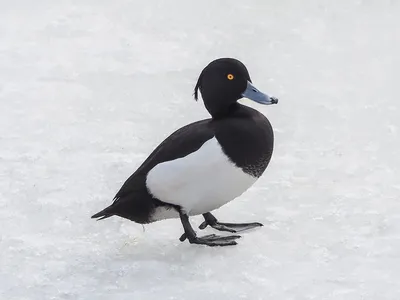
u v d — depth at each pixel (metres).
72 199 10.95
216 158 8.84
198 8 19.61
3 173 11.77
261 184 11.15
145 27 18.48
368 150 12.21
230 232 9.84
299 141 12.66
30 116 13.95
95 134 13.19
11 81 15.52
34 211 10.62
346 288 8.41
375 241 9.41
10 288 8.75
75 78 15.68
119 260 9.27
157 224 10.19
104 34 18.09
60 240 9.84
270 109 14.04
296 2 19.77
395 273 8.67
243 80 9.24
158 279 8.78
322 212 10.23
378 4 19.44
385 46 16.97
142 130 13.33
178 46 17.36
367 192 10.77
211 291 8.45
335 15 18.84
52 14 19.34
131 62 16.48
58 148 12.65
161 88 15.16
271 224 9.97
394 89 14.78
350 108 13.96
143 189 9.14
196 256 9.24
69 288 8.70
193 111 14.08
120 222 10.25
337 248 9.27
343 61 16.25
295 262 8.99
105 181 11.49
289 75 15.64
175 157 8.97
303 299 8.21
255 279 8.66
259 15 19.03
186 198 9.08
